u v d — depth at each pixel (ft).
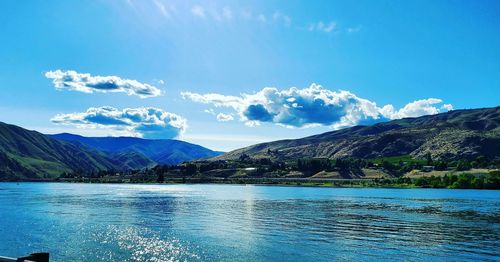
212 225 304.30
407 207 488.44
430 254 203.82
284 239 244.01
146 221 325.62
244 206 488.85
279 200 618.03
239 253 203.51
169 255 197.77
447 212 422.41
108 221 323.16
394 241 239.30
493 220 346.74
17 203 512.22
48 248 211.41
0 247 214.28
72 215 367.66
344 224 314.76
